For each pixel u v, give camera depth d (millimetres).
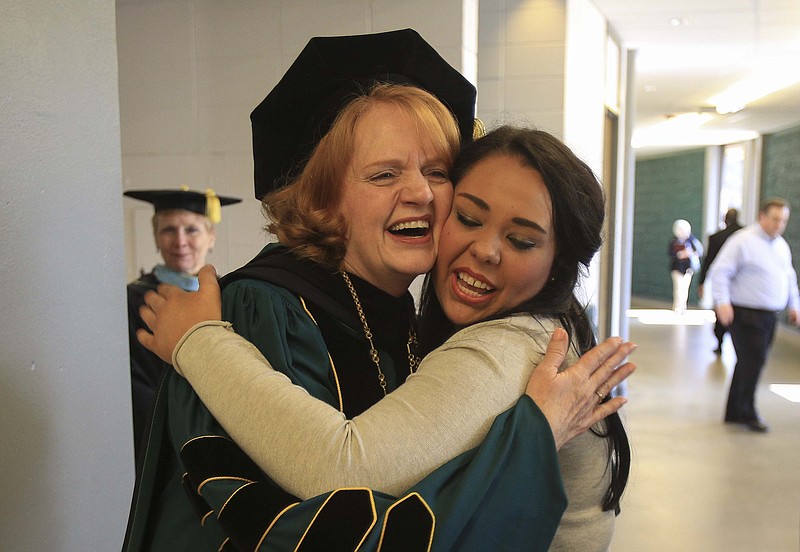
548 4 3141
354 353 835
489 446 631
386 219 826
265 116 961
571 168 791
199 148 2650
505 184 783
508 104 3213
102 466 1024
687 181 11305
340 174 844
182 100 2635
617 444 840
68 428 958
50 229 918
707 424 4328
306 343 775
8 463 863
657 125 8758
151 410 787
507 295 805
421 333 970
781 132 8766
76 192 960
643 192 12422
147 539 750
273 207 911
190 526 715
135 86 2660
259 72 2561
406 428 629
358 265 872
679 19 4133
